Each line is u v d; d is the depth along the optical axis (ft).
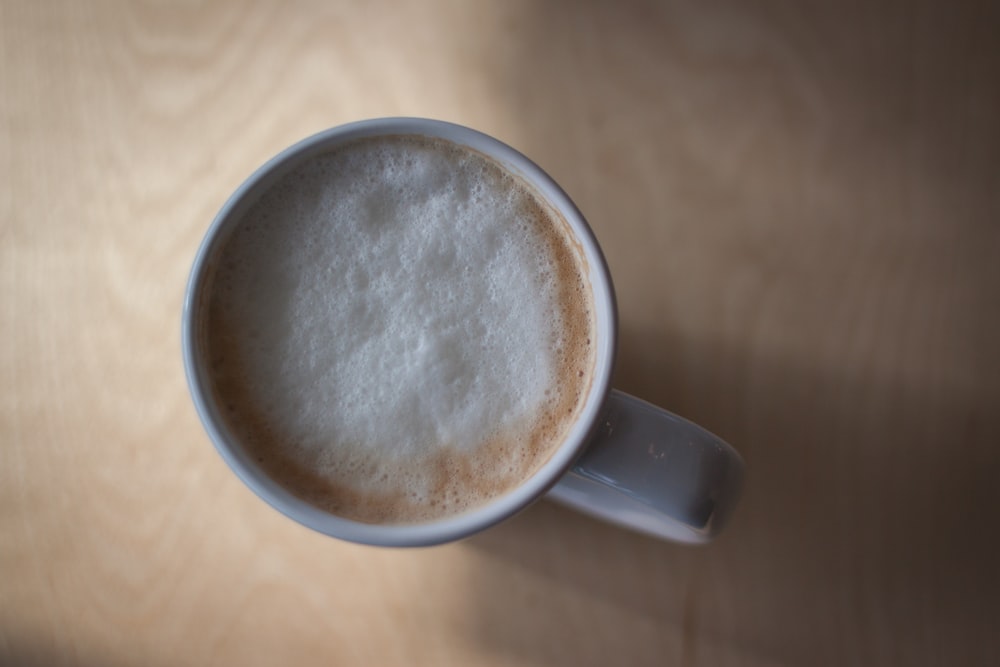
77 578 0.79
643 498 0.63
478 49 0.84
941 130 0.84
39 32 0.83
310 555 0.79
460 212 0.68
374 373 0.66
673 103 0.84
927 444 0.81
